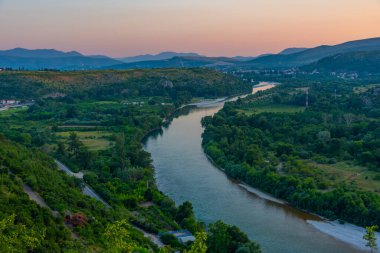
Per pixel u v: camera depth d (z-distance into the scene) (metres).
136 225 116.25
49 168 143.00
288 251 110.25
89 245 86.00
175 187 161.00
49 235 81.81
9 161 120.06
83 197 121.56
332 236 119.12
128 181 155.25
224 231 104.38
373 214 123.81
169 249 98.56
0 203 85.31
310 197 138.50
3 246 61.41
